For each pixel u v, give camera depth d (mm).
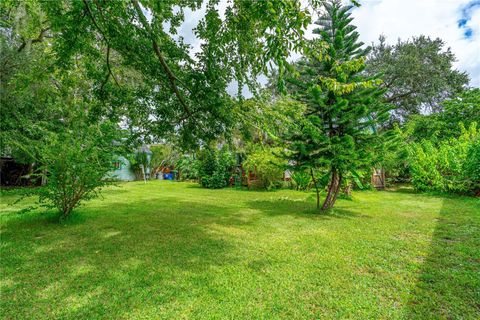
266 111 4371
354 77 6312
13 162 13422
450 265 3217
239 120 4824
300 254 3604
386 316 2166
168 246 3904
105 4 3508
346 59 6168
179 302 2357
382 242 4160
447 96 21234
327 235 4578
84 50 4770
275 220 5824
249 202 8703
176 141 6719
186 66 4582
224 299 2416
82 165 5309
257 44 3510
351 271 3051
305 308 2281
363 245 4012
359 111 6062
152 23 3791
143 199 9258
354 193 11609
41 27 7801
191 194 11016
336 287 2658
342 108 6043
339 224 5438
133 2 3434
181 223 5449
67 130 5762
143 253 3592
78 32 4039
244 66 3992
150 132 6211
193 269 3076
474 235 4531
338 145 5980
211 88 4480
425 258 3457
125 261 3305
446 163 10484
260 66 3475
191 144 6621
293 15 2639
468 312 2207
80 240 4176
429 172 11211
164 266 3158
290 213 6703
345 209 7383
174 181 20172
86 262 3264
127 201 8672
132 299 2398
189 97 5078
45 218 5641
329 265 3219
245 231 4840
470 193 9969
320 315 2176
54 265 3166
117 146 6133
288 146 6590
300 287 2654
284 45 2828
